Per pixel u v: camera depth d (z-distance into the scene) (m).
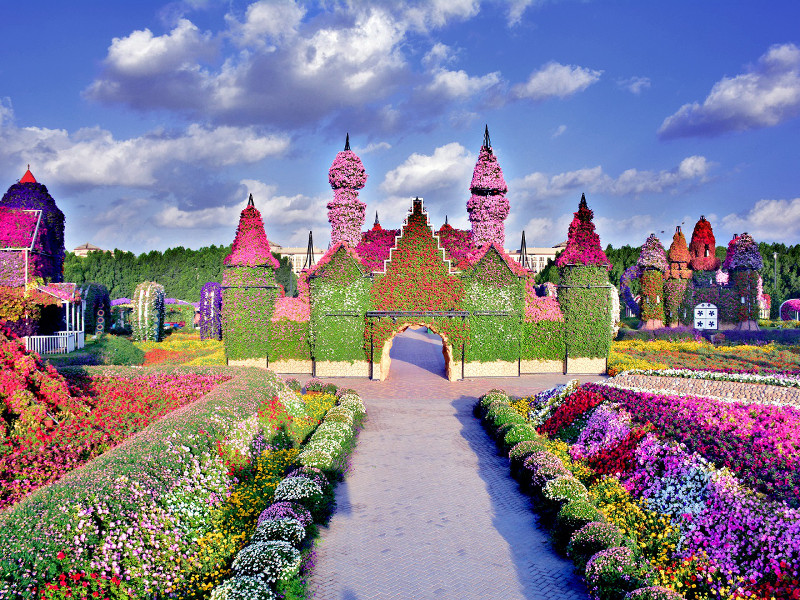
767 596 9.21
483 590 10.34
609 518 12.67
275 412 19.28
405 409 25.44
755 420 15.07
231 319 34.44
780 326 57.94
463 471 17.00
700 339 44.09
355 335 33.75
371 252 36.38
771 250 86.00
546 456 15.45
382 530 12.89
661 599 8.62
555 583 10.62
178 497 11.55
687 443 14.46
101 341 34.19
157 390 20.00
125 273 86.75
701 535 11.22
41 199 38.94
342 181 35.22
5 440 13.23
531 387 30.25
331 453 16.75
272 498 13.54
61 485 10.12
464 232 40.62
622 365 32.59
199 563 10.50
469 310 33.47
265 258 34.53
